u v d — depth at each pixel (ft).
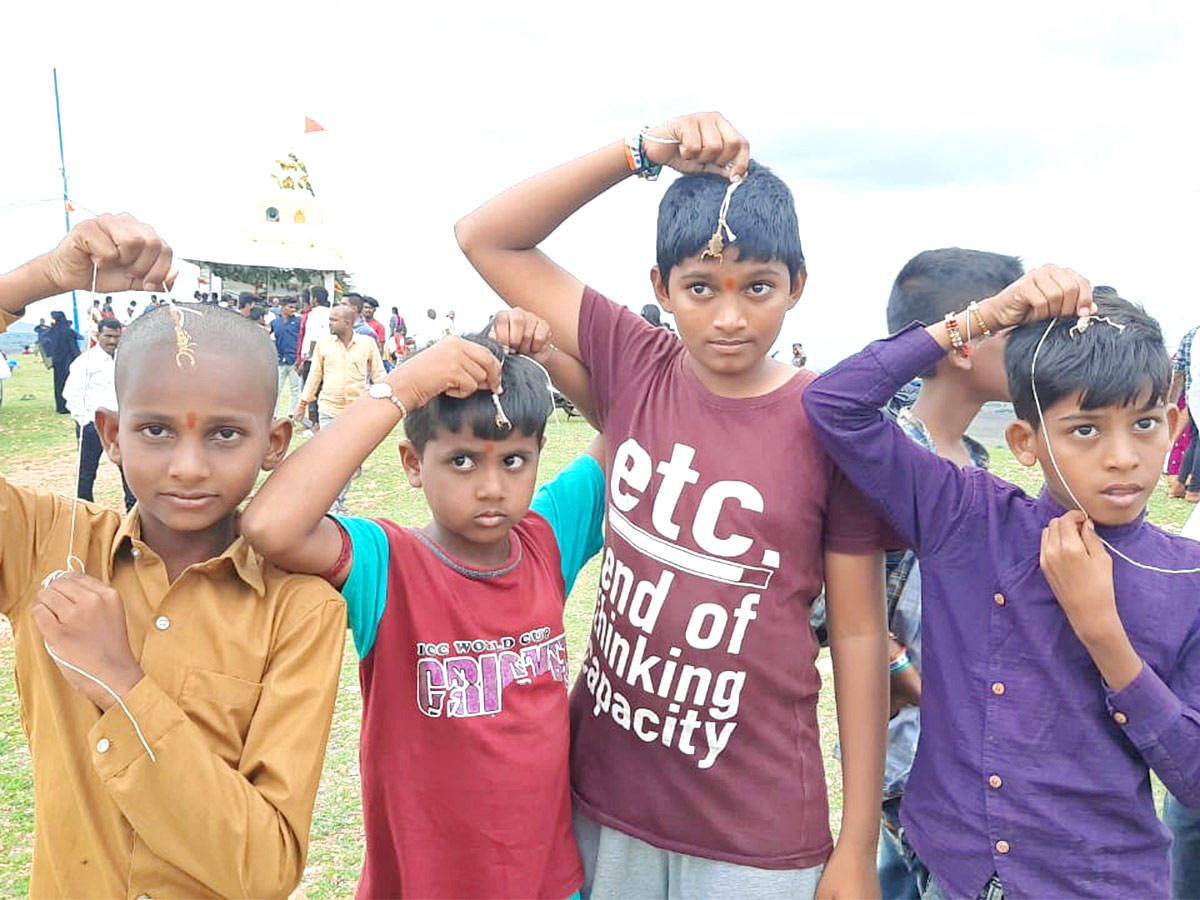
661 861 6.33
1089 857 5.49
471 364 5.77
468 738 5.93
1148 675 5.23
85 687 4.63
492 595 6.20
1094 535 5.29
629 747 6.25
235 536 5.59
